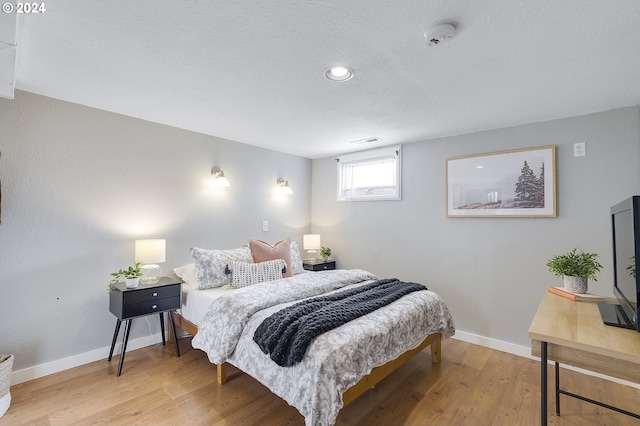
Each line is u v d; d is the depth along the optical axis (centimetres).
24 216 227
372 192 392
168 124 301
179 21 142
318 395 148
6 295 220
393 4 129
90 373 239
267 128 310
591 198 251
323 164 448
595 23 140
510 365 261
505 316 289
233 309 214
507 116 266
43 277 235
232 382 229
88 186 256
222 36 154
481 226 304
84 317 254
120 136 273
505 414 195
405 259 356
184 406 199
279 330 177
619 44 156
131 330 283
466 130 308
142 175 288
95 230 260
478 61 175
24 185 227
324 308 202
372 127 301
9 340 220
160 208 300
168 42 160
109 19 141
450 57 171
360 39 155
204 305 249
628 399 211
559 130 267
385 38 154
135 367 251
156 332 299
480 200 304
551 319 149
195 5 131
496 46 160
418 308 229
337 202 427
